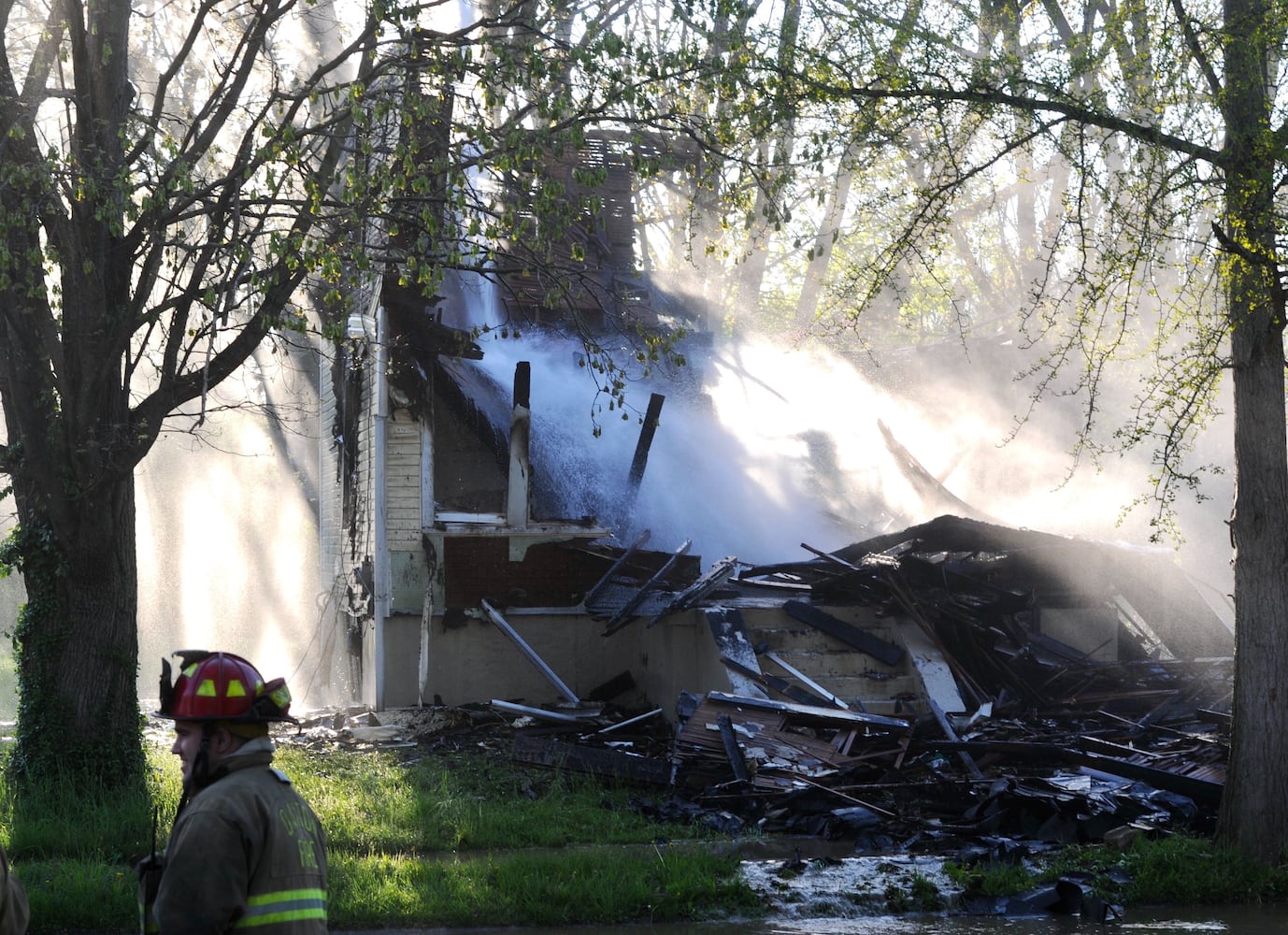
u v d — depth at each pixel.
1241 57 9.56
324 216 10.75
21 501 11.84
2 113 10.69
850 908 8.59
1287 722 9.42
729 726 12.65
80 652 11.48
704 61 11.12
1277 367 9.57
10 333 11.01
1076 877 9.09
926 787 11.50
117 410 11.12
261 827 3.46
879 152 10.99
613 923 8.24
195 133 11.34
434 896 8.32
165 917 3.33
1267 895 8.99
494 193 12.77
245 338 11.44
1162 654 17.23
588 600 17.56
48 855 9.68
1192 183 9.65
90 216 10.62
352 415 19.78
